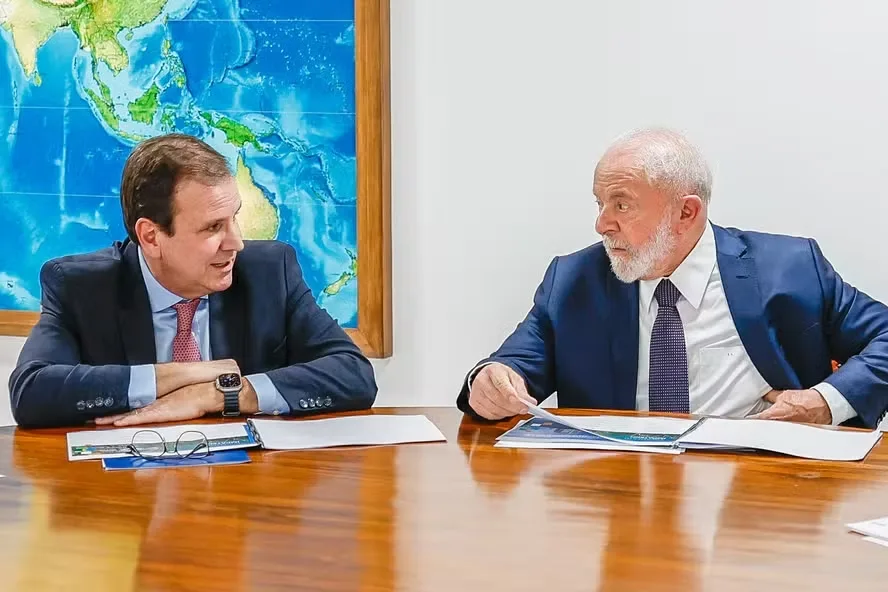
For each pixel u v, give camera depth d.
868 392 2.07
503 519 1.34
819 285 2.29
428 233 2.93
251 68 2.96
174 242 2.02
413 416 1.99
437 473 1.58
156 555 1.20
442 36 2.85
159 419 1.92
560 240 2.84
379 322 2.93
